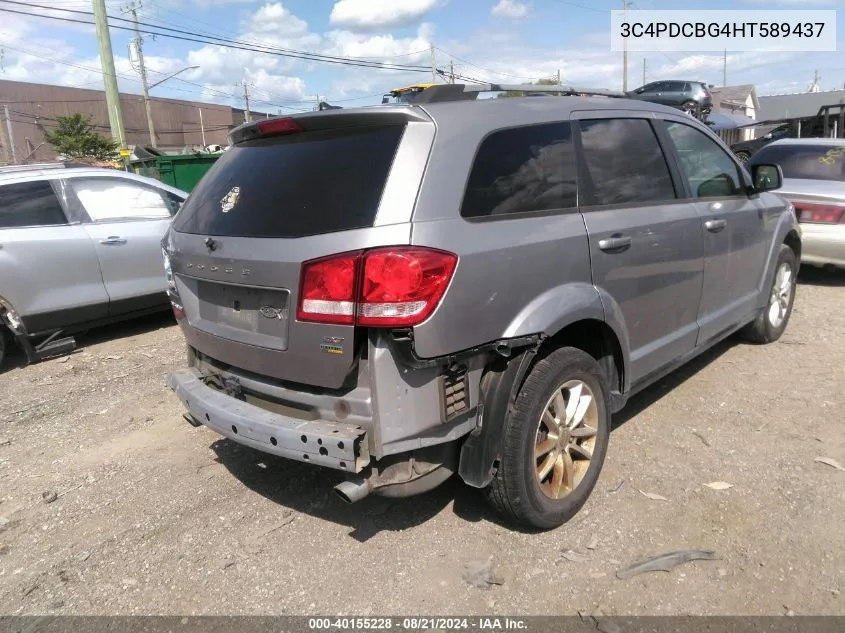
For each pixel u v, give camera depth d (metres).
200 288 3.27
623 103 3.79
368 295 2.49
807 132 17.36
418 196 2.61
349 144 2.83
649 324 3.72
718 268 4.36
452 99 3.05
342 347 2.55
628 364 3.56
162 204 7.19
